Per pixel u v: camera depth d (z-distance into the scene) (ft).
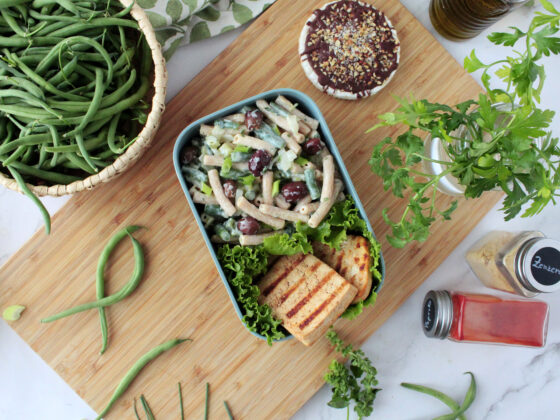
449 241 1.74
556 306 1.83
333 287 1.51
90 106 1.43
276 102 1.56
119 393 1.66
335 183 1.54
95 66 1.50
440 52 1.74
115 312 1.70
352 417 1.80
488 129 1.23
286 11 1.72
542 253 1.56
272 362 1.71
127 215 1.70
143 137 1.48
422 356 1.81
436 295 1.68
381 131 1.73
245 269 1.53
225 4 1.72
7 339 1.80
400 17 1.74
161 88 1.48
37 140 1.44
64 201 1.79
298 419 1.79
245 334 1.71
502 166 1.24
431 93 1.74
